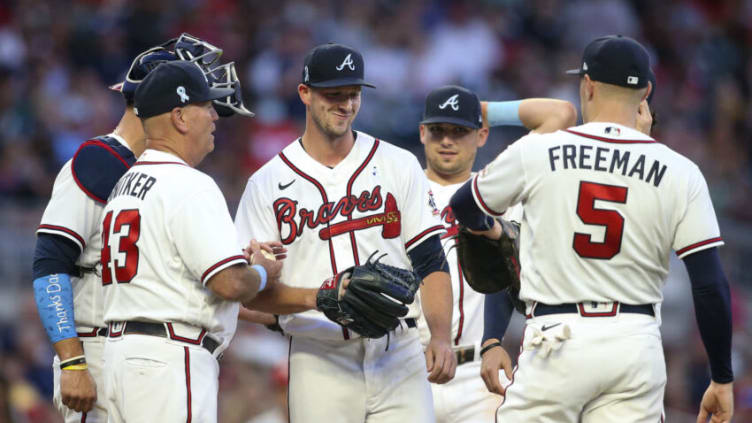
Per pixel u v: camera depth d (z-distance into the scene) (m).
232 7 57.34
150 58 16.53
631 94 14.74
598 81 14.79
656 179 14.14
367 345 16.44
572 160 14.34
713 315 14.17
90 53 52.25
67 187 15.98
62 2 54.56
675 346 44.56
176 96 15.20
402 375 16.66
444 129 19.75
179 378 14.49
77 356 15.55
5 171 45.38
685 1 68.25
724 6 69.94
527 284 14.66
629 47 14.69
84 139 49.22
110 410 15.05
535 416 14.36
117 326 14.89
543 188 14.42
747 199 56.56
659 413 14.41
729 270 51.28
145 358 14.48
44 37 52.34
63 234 15.74
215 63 18.42
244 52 56.00
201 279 14.48
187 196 14.62
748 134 62.06
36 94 49.09
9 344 40.41
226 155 49.97
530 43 61.62
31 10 53.38
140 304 14.63
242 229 16.80
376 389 16.53
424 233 16.66
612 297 14.12
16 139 46.88
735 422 38.66
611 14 63.91
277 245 15.94
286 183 16.59
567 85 59.91
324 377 16.56
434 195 20.05
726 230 51.97
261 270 15.12
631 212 14.10
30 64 50.88
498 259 16.30
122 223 14.86
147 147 15.55
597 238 14.13
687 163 14.35
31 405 35.84
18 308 41.91
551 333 14.18
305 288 15.70
